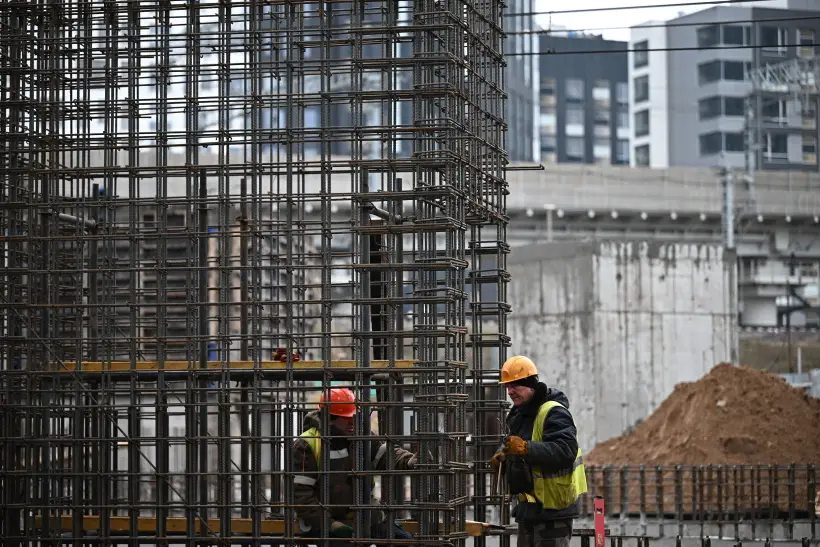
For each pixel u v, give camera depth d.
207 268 29.08
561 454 26.97
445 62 28.36
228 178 31.00
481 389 34.16
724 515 61.75
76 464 29.42
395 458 29.64
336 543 29.45
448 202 28.45
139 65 30.19
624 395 110.75
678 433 82.12
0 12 31.09
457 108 29.52
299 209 32.91
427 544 27.56
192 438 28.66
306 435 29.48
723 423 80.25
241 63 29.67
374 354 37.03
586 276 111.25
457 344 29.28
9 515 29.75
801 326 187.50
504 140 34.66
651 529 62.19
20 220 32.31
